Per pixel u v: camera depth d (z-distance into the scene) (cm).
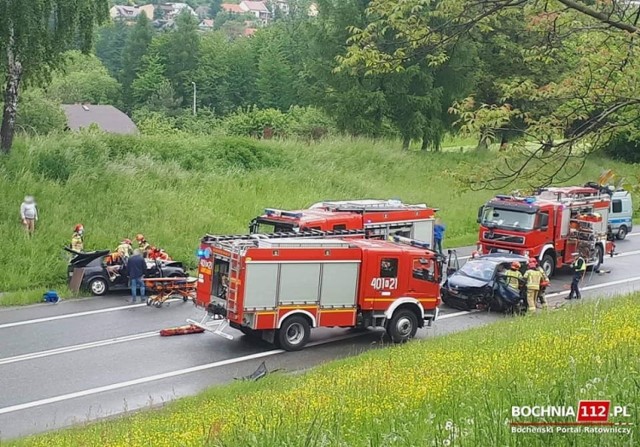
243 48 11044
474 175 1310
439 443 643
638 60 1255
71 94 10031
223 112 10531
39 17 2830
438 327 2334
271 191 3812
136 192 3253
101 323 2208
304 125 5844
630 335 1190
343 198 4000
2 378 1728
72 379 1738
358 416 918
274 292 1991
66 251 2719
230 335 2098
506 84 1376
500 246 3050
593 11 1197
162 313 2344
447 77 5091
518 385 866
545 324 1773
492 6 1230
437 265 2205
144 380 1748
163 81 10406
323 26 5041
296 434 773
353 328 2289
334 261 2058
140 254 2458
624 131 1328
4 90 3238
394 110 5259
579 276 2694
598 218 3180
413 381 1152
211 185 3650
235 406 1259
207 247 2070
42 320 2217
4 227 2755
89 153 3434
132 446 1038
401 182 4506
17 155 3167
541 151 1293
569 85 1291
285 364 1900
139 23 11488
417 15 1254
